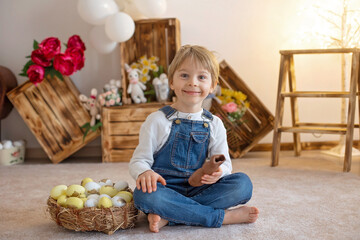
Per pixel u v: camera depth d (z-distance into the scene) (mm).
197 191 1249
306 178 1885
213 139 1291
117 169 2254
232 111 2441
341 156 2461
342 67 2516
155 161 1265
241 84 2559
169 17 2758
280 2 2715
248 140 2568
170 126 1246
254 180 1865
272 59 2754
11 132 2844
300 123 2555
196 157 1268
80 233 1169
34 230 1207
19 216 1362
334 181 1809
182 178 1249
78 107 2578
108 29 2375
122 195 1201
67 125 2568
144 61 2584
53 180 1980
